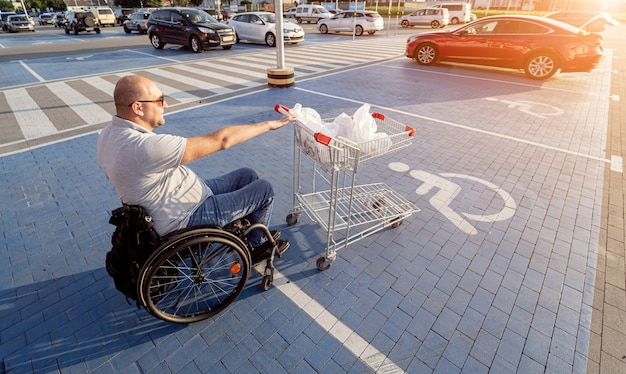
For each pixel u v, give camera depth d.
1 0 67.69
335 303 2.56
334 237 3.23
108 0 49.19
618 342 2.29
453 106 7.14
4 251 3.01
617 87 8.69
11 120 6.29
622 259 3.01
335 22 21.95
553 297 2.62
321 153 2.62
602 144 5.31
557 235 3.29
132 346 2.23
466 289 2.68
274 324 2.39
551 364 2.15
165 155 1.84
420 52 11.56
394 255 3.03
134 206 1.93
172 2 49.25
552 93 8.11
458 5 29.02
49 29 31.50
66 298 2.56
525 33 9.47
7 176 4.27
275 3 7.98
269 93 8.15
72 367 2.11
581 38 8.77
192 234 2.08
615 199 3.89
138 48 16.06
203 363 2.13
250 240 2.71
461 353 2.21
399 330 2.35
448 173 4.43
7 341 2.25
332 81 9.34
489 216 3.58
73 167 4.50
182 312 2.47
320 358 2.17
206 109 6.95
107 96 7.86
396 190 4.03
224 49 15.48
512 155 4.94
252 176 2.80
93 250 3.04
